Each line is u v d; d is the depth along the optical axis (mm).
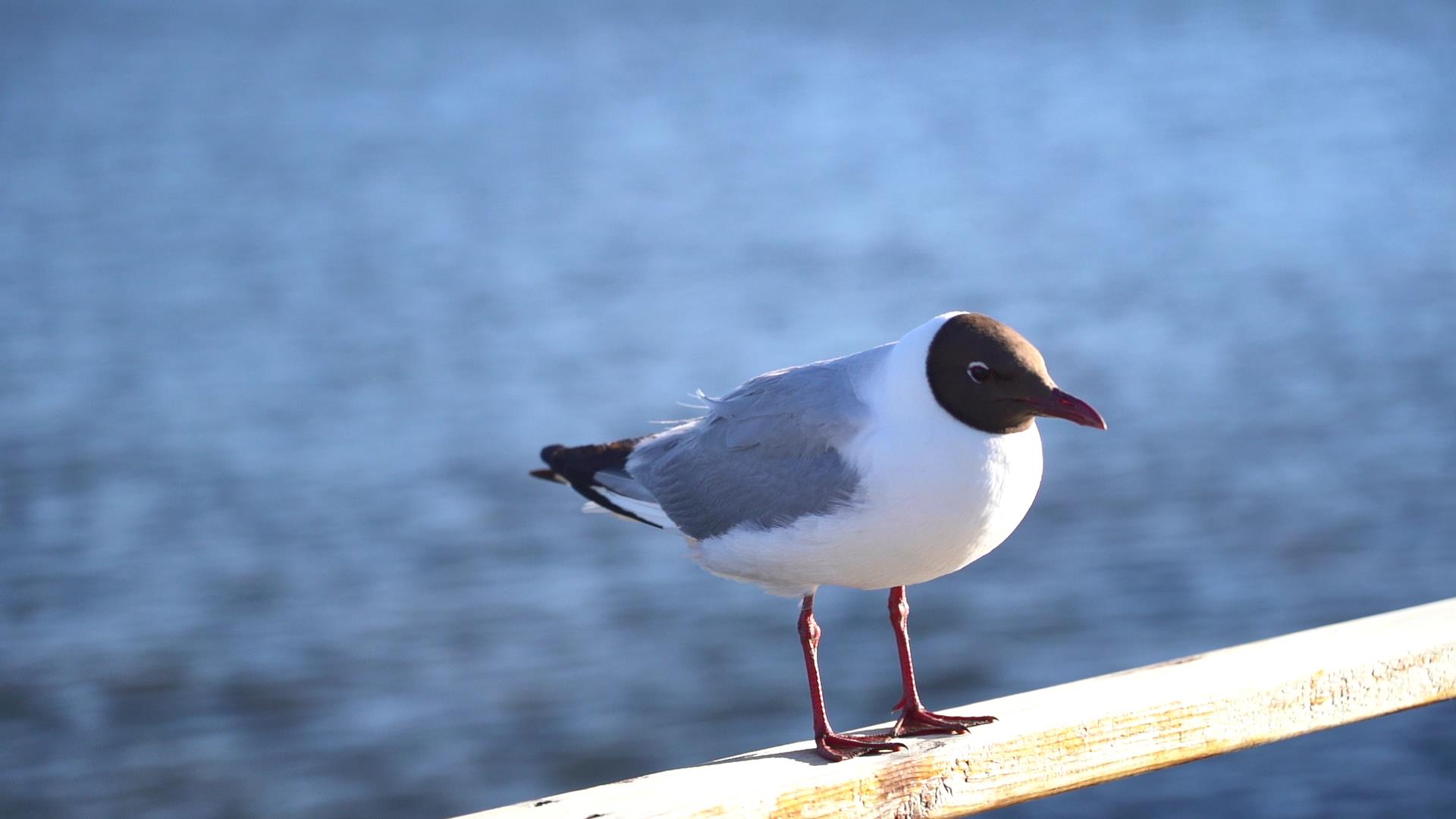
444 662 12914
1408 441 17484
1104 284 26453
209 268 31766
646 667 12656
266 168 46844
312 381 22281
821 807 4062
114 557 15570
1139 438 18016
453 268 30922
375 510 16609
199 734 11961
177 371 23156
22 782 11344
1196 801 9969
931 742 4352
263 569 15117
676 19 99812
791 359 22281
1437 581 13680
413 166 46688
